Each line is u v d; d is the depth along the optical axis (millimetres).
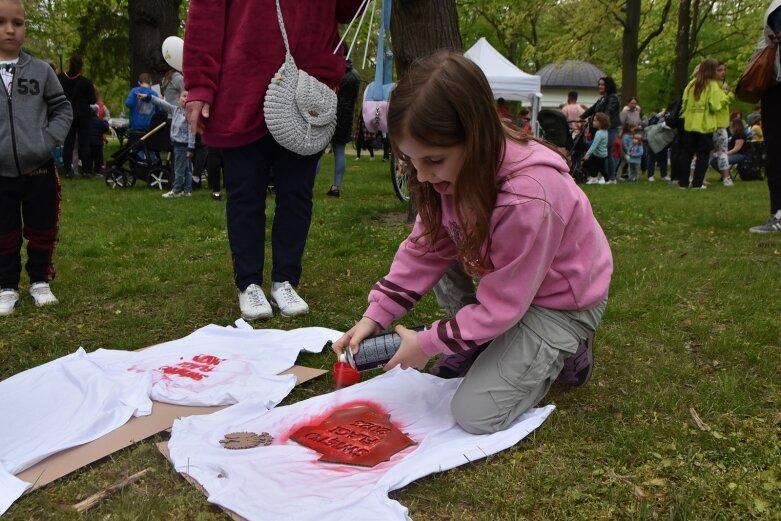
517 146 1929
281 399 2291
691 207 7086
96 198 8062
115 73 19719
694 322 3049
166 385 2379
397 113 1737
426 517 1614
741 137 11992
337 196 8297
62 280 3982
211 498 1623
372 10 3723
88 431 2008
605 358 2654
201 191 9148
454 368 2469
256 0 3057
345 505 1574
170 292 3752
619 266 4160
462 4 24875
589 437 1997
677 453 1889
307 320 3230
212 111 3145
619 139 12125
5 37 3203
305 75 3191
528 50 23406
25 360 2715
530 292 1898
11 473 1774
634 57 16797
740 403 2199
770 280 3703
